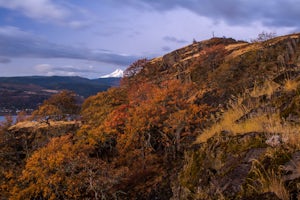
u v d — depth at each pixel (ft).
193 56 321.32
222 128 31.14
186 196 27.45
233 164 22.88
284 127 23.08
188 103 177.37
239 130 27.43
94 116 216.13
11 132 217.77
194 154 30.71
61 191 141.79
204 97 178.60
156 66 333.21
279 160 19.24
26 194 144.87
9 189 153.58
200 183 25.99
